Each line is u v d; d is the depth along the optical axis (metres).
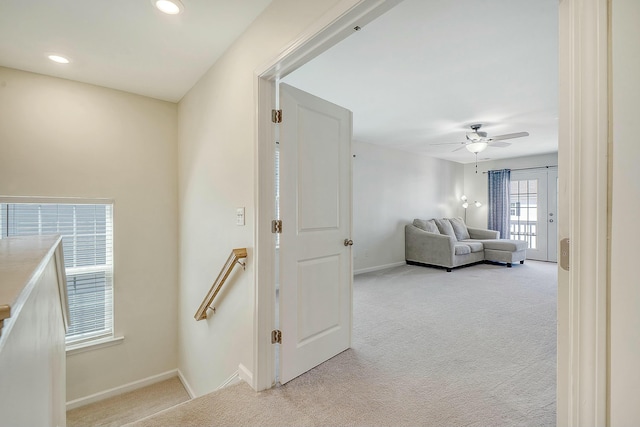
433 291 4.33
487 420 1.60
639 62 0.60
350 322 2.48
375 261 5.95
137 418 2.72
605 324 0.65
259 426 1.56
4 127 2.56
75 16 1.93
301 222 2.05
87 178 2.92
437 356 2.34
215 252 2.50
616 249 0.63
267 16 1.83
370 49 2.39
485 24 2.06
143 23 2.01
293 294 2.00
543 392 1.86
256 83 1.89
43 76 2.73
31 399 0.94
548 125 4.44
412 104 3.61
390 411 1.67
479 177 7.83
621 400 0.63
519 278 5.14
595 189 0.66
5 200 2.56
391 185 6.26
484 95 3.34
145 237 3.24
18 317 0.77
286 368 1.95
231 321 2.22
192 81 2.88
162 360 3.32
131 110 3.16
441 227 6.62
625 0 0.62
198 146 2.87
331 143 2.29
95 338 3.00
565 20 0.73
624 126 0.62
